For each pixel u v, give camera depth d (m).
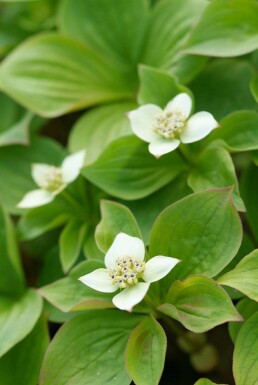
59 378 0.28
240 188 0.31
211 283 0.27
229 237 0.28
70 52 0.36
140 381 0.26
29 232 0.33
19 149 0.36
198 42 0.32
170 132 0.29
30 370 0.30
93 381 0.28
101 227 0.29
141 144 0.31
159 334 0.27
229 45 0.32
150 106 0.30
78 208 0.33
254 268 0.27
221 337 0.33
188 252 0.28
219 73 0.34
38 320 0.31
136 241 0.27
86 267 0.29
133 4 0.36
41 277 0.33
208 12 0.32
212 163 0.30
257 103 0.33
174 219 0.28
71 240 0.32
